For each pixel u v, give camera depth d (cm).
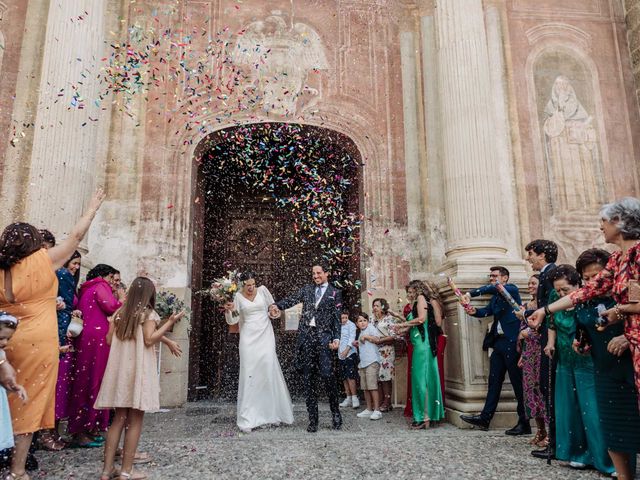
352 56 812
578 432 326
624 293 245
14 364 272
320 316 481
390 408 616
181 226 719
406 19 840
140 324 302
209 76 771
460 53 690
